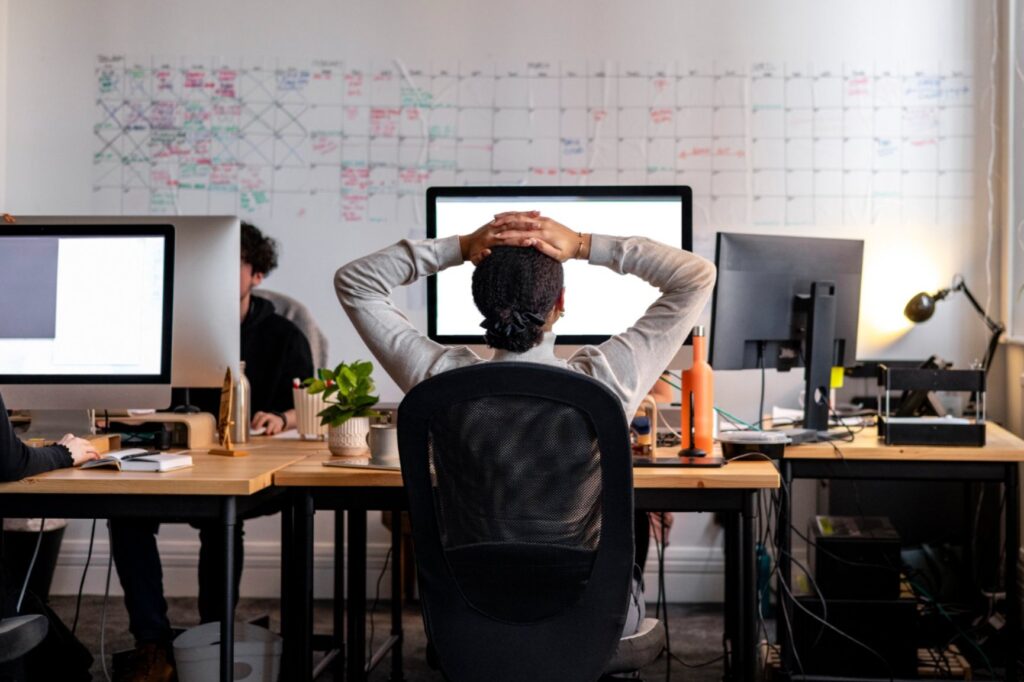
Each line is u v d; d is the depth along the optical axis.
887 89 3.88
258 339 3.46
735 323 2.63
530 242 1.87
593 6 3.95
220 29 4.02
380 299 2.01
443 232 2.45
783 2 3.90
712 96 3.92
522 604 1.68
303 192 4.02
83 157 4.05
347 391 2.30
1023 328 3.65
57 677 2.65
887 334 3.89
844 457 2.51
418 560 1.70
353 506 2.15
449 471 1.67
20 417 2.65
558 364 1.87
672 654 3.28
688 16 3.93
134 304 2.41
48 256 2.42
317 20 4.01
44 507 2.09
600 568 1.67
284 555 2.42
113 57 4.05
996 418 3.83
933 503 3.55
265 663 2.46
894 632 2.82
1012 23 3.74
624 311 2.41
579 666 1.68
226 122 4.02
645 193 2.41
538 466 1.65
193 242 2.59
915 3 3.88
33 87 4.07
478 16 3.98
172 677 2.75
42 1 4.06
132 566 2.78
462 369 1.61
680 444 2.51
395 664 3.03
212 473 2.11
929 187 3.88
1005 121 3.80
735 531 2.38
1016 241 3.72
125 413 2.75
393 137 4.00
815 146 3.90
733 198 3.92
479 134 3.98
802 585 3.50
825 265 2.75
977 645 3.13
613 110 3.95
